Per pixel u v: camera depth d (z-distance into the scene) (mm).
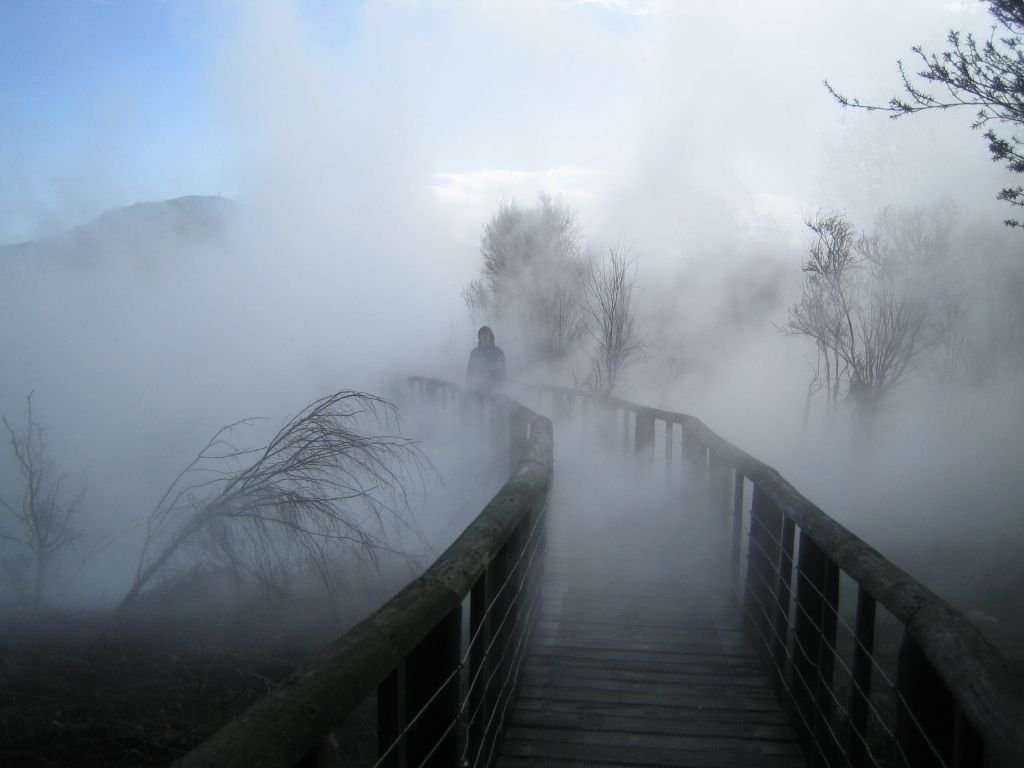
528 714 3604
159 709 3748
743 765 3211
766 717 3600
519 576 3707
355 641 1809
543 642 4438
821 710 3098
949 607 2135
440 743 2373
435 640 2395
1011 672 1786
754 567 4426
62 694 3848
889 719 3904
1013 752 1562
